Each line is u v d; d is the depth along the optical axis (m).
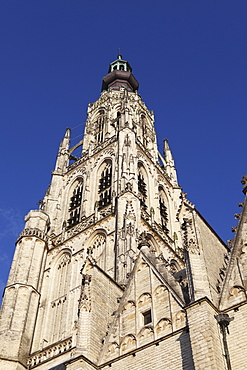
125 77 145.75
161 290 40.94
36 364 60.81
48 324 72.50
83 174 103.38
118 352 39.00
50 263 83.12
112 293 46.41
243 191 42.34
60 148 117.62
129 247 68.44
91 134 116.19
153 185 101.69
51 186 103.94
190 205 43.72
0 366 61.69
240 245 38.53
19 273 74.94
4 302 71.00
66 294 75.50
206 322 32.94
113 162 98.44
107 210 86.44
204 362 30.94
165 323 37.97
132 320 40.69
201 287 36.00
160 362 35.03
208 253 40.69
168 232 95.81
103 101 128.25
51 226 92.81
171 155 125.00
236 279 36.66
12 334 65.88
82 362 37.88
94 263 46.56
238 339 32.41
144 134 119.88
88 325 41.25
